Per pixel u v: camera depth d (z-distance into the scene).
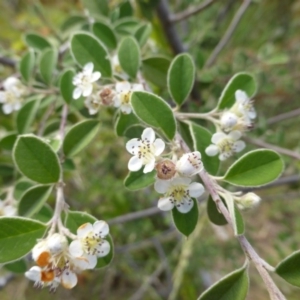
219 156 0.10
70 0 0.31
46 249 0.08
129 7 0.18
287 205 0.31
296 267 0.08
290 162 0.21
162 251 0.31
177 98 0.11
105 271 0.35
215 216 0.10
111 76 0.12
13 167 0.16
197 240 0.27
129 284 0.38
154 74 0.14
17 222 0.09
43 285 0.08
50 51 0.15
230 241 0.28
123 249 0.30
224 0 0.30
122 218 0.24
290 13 0.32
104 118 0.16
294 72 0.27
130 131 0.11
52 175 0.10
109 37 0.15
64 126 0.13
